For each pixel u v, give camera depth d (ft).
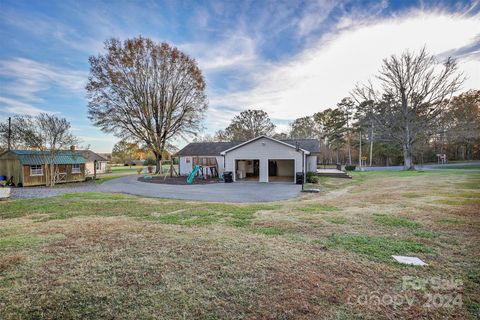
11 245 12.23
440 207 19.76
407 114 79.10
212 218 18.52
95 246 12.00
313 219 17.37
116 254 10.90
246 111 142.92
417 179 45.78
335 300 7.09
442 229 14.03
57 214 20.94
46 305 6.96
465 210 18.47
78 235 13.98
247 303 6.99
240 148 57.21
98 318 6.39
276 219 17.75
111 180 66.90
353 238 12.83
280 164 73.36
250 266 9.51
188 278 8.57
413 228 14.40
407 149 80.28
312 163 64.44
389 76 81.61
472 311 6.57
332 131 141.59
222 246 11.90
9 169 56.18
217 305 6.92
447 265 9.46
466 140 107.04
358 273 8.83
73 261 10.14
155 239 13.08
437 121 76.54
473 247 11.27
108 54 73.51
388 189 34.47
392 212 18.66
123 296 7.43
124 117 77.77
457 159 136.36
